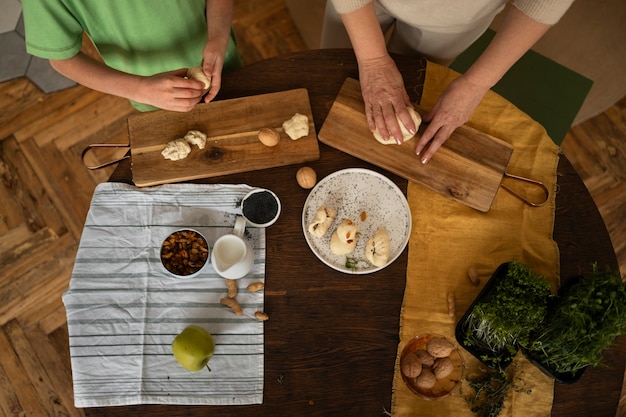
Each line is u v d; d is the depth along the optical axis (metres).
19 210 1.84
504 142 1.13
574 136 2.00
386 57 1.12
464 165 1.11
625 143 2.00
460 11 1.08
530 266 1.06
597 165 1.98
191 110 1.13
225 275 0.99
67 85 1.97
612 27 2.01
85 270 1.03
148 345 1.00
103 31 1.14
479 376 1.00
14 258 1.80
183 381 0.98
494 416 0.96
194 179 1.10
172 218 1.08
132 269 1.04
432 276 1.06
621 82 1.98
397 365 1.00
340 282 1.04
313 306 1.03
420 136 1.13
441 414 0.97
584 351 0.84
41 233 1.83
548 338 0.90
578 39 2.00
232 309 1.02
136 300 1.02
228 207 1.09
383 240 1.04
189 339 0.94
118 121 1.95
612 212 1.92
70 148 1.92
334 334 1.02
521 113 1.17
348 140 1.12
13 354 1.71
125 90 1.10
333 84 1.18
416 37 1.28
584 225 1.10
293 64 1.19
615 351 1.01
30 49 1.04
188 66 1.31
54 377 1.70
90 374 0.98
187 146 1.08
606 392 0.99
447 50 1.31
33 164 1.89
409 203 1.10
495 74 1.06
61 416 1.67
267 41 2.11
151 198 1.08
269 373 0.99
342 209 1.10
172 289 1.03
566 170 1.14
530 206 1.11
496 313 0.90
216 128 1.12
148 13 1.11
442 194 1.10
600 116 2.02
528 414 0.97
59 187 1.88
